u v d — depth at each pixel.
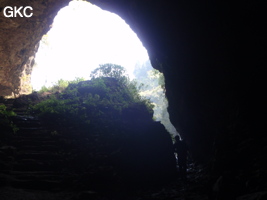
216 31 8.45
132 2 10.95
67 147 8.52
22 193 5.85
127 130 9.12
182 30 9.44
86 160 7.89
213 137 10.52
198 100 10.88
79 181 6.86
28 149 8.19
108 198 6.36
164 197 6.35
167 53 11.00
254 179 5.10
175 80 12.19
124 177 7.61
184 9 8.84
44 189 6.48
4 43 16.03
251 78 7.81
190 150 13.42
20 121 9.69
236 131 7.72
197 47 9.40
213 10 8.12
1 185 6.12
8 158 7.23
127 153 8.25
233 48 8.12
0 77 17.98
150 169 8.30
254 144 6.71
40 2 14.50
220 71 8.99
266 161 5.88
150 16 10.37
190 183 7.92
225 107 8.99
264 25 7.12
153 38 11.27
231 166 6.61
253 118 7.48
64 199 5.87
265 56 7.36
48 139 8.82
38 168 7.33
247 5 7.20
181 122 13.68
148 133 8.98
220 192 4.96
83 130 9.56
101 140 8.90
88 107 11.26
